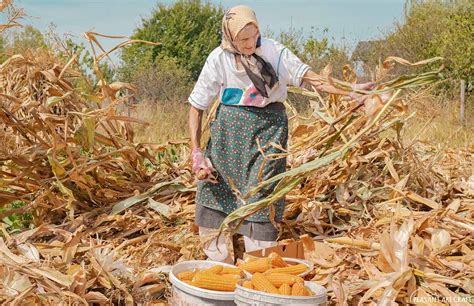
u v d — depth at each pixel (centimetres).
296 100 1534
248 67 368
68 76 519
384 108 344
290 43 2172
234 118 379
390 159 506
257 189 352
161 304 357
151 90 2086
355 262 377
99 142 516
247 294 298
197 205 402
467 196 501
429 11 2184
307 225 459
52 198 477
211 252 399
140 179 534
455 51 1817
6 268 340
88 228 470
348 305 345
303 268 342
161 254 430
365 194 473
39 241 468
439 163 585
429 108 530
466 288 334
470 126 1361
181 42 3512
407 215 427
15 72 510
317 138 516
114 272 366
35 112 463
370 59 2077
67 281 343
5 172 484
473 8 2111
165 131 1214
